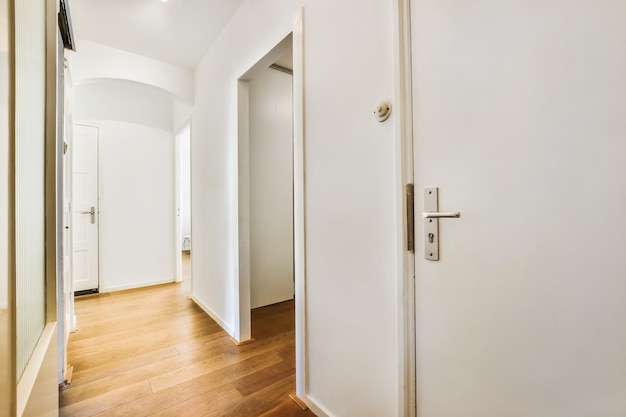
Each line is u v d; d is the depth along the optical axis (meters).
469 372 0.86
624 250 0.61
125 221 3.60
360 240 1.20
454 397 0.89
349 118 1.24
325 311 1.38
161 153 3.87
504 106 0.78
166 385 1.62
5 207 0.63
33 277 0.94
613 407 0.63
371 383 1.16
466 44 0.86
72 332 2.31
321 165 1.39
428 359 0.96
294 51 1.53
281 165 3.07
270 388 1.61
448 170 0.90
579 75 0.66
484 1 0.82
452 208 0.89
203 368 1.80
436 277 0.94
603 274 0.64
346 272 1.27
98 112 3.44
